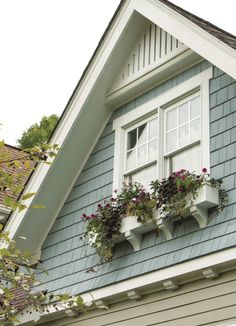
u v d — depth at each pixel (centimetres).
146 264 940
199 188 876
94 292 1001
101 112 1133
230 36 1062
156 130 1041
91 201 1102
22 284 868
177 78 1026
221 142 912
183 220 916
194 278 874
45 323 1105
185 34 950
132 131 1092
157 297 923
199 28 922
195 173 945
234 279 829
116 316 979
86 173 1139
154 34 1076
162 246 931
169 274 888
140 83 1071
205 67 981
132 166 1064
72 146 1128
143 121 1073
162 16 998
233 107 914
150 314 926
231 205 859
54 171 1127
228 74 869
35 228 1156
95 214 1048
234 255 810
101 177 1103
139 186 997
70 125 1106
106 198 1072
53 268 1117
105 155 1116
